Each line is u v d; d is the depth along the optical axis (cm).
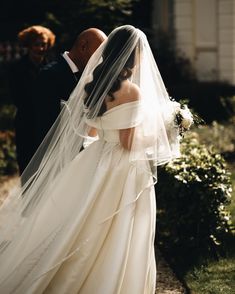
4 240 414
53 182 404
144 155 378
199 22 1366
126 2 1084
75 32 1089
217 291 443
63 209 392
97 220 375
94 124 389
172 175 520
